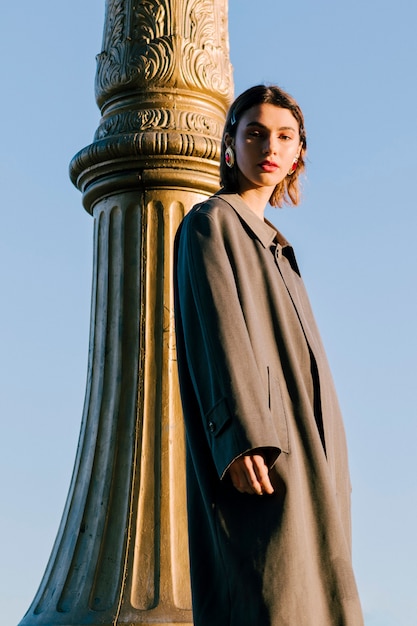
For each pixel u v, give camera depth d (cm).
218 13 543
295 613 242
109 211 515
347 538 285
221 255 268
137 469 473
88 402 504
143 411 484
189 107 518
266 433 244
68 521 486
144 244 504
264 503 252
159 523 462
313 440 264
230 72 546
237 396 247
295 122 293
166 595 445
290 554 246
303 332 281
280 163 290
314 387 279
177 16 525
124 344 496
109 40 534
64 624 445
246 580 247
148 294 500
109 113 526
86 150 515
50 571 479
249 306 267
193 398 275
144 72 515
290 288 286
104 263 512
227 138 298
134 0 527
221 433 248
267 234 286
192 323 267
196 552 264
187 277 271
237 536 252
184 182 505
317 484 260
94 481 481
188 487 273
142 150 498
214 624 253
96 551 462
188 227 276
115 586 450
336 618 251
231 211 282
